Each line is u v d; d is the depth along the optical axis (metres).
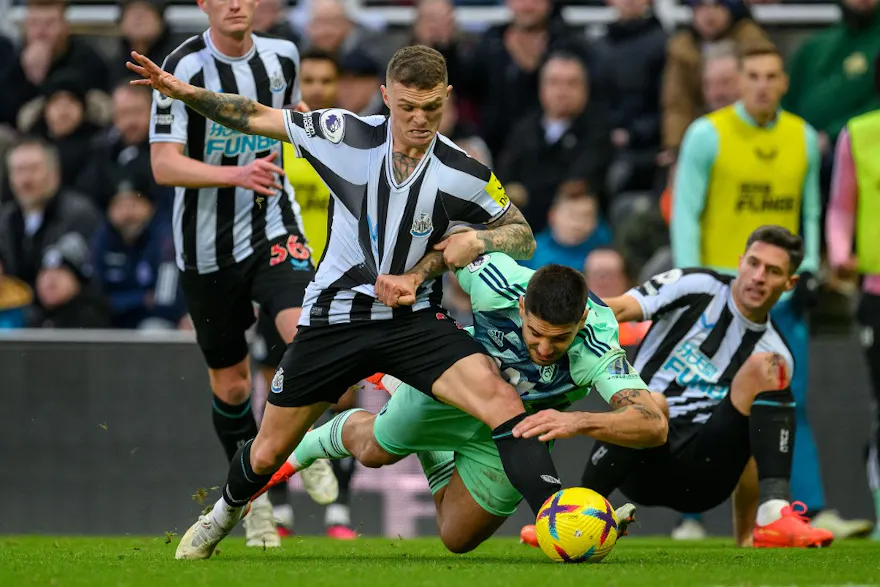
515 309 17.00
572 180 35.38
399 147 17.03
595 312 17.36
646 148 39.00
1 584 14.45
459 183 17.12
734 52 37.12
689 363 22.91
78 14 43.53
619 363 17.00
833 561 18.36
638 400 16.59
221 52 22.72
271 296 22.75
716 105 37.16
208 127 22.62
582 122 36.97
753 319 22.88
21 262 37.41
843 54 37.44
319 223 29.11
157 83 16.95
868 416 31.44
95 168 38.28
